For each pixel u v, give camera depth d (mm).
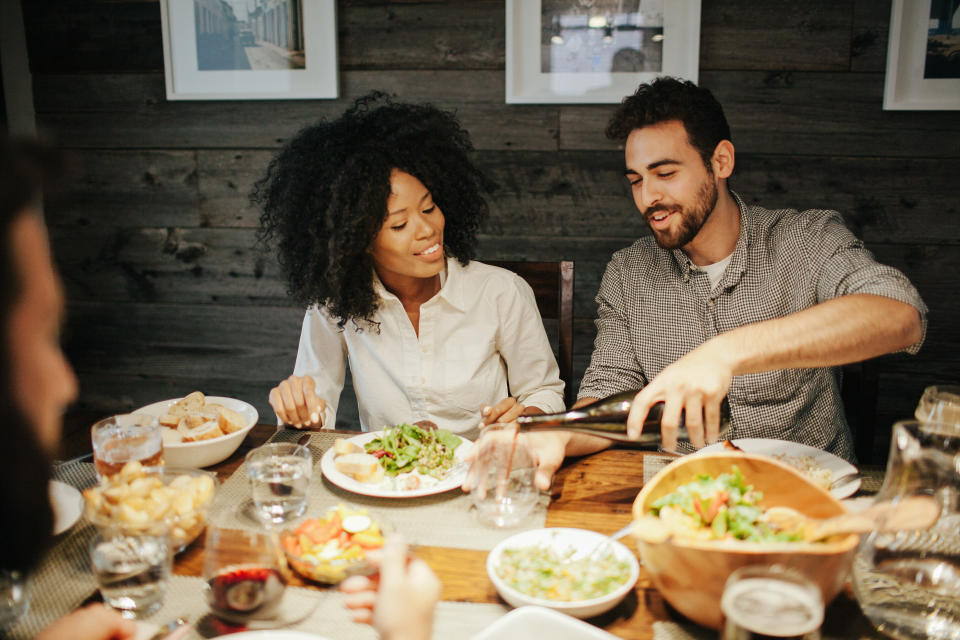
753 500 858
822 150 2217
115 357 2654
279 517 1020
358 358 1689
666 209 1457
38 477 452
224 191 2473
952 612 749
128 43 2412
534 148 2316
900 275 1242
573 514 1052
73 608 838
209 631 791
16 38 2449
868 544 830
